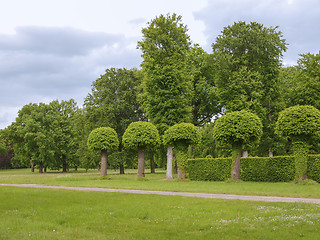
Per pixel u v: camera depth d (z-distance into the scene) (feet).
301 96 109.29
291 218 32.19
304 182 72.13
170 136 94.89
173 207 40.73
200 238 26.45
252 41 105.19
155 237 27.20
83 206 42.63
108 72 150.71
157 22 107.45
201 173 97.86
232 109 103.86
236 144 83.30
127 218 35.27
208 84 129.59
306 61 113.91
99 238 26.76
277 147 107.04
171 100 103.24
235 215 35.04
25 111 208.23
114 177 110.11
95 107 145.89
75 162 201.98
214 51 111.65
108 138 110.32
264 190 60.08
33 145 192.13
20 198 49.14
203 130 141.49
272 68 107.34
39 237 26.53
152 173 150.92
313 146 105.50
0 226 30.30
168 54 105.60
